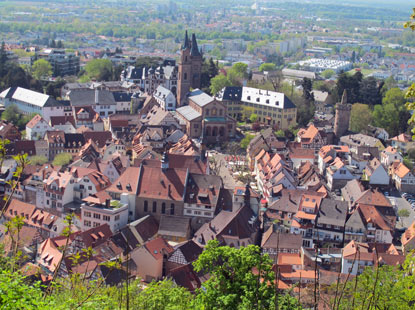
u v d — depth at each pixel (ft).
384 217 629.92
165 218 613.93
